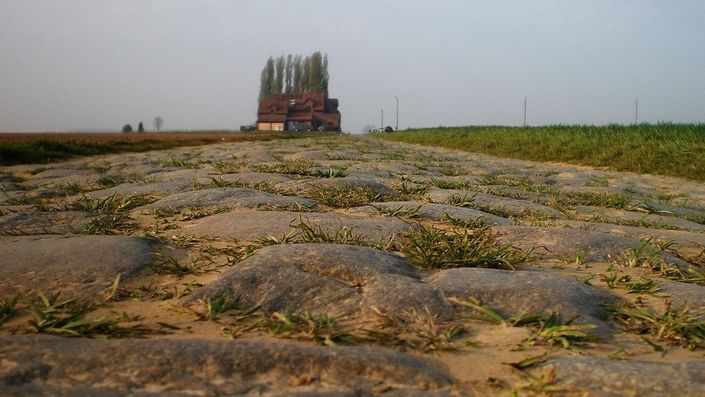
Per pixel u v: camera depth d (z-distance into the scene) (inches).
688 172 410.6
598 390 59.2
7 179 328.8
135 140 876.6
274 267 97.0
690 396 57.7
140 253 111.6
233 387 56.4
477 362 68.6
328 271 97.4
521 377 63.5
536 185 289.6
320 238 128.2
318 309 85.4
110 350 61.4
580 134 643.5
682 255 137.7
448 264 111.3
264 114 3260.3
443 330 78.1
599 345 76.0
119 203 184.4
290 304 86.7
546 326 79.5
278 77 3629.4
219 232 142.9
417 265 110.3
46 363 58.5
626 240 139.6
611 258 128.8
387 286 91.0
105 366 58.6
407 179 283.7
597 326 81.0
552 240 138.1
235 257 113.0
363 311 84.2
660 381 60.0
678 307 92.7
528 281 95.3
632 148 499.8
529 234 143.4
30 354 60.0
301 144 837.8
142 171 347.3
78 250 111.0
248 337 73.8
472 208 194.2
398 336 75.4
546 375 61.9
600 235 141.5
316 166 341.4
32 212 171.5
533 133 757.9
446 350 71.9
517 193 247.8
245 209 181.9
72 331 71.4
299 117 3253.0
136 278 99.7
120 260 105.7
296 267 97.5
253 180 257.1
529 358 66.8
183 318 81.5
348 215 173.8
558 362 65.4
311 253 104.3
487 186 272.2
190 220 164.2
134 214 176.1
